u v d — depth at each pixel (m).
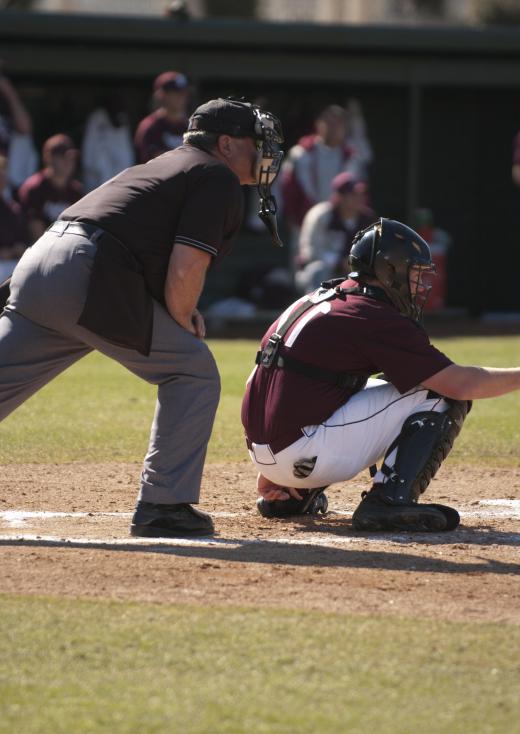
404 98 59.50
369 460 17.06
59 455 23.53
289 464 16.89
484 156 60.50
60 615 12.58
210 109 16.27
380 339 16.44
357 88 58.94
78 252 15.26
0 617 12.48
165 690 10.67
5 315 16.05
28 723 9.98
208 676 11.00
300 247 48.75
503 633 12.30
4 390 15.96
